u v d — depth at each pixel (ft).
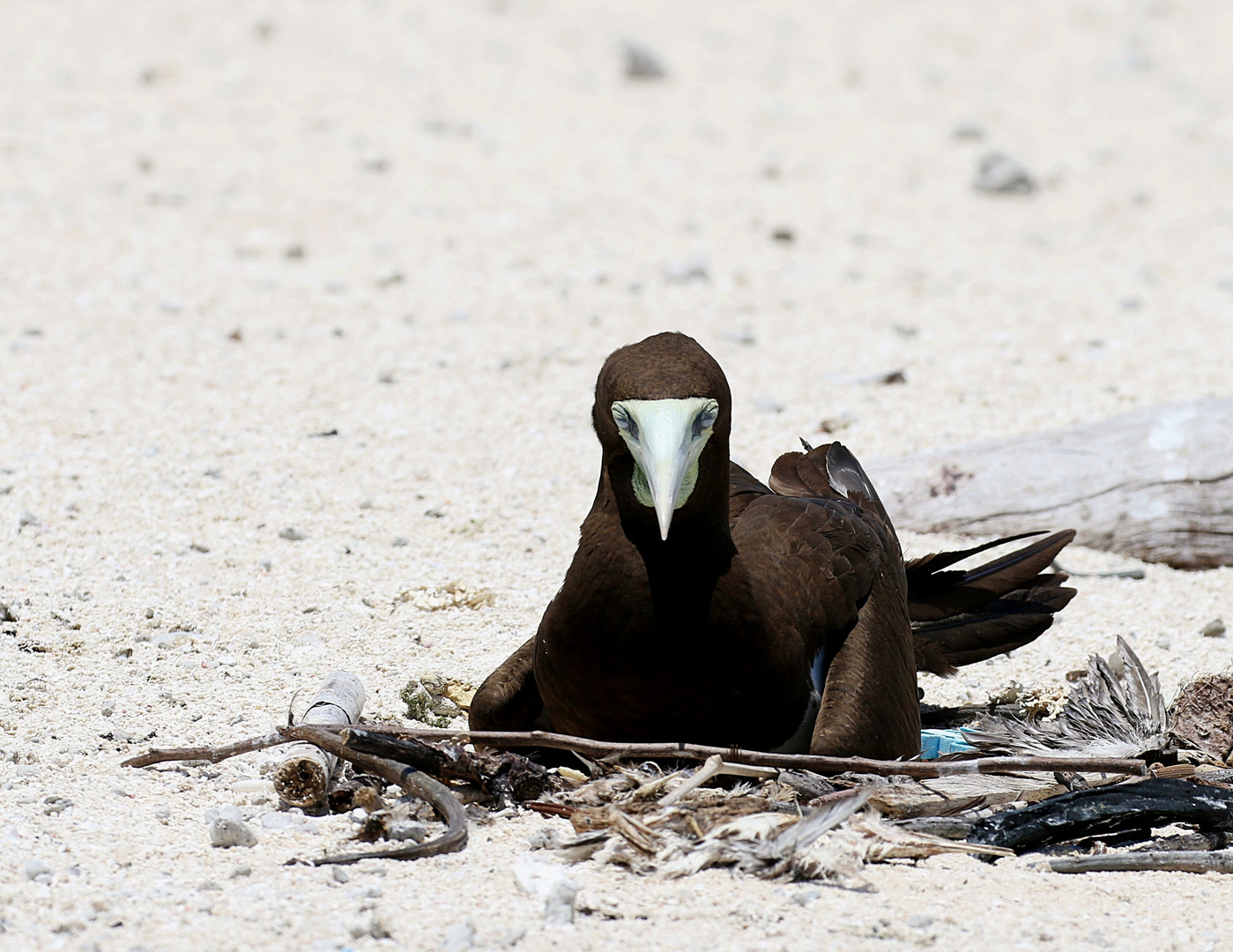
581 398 50.78
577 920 21.97
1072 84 109.91
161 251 65.77
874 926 22.00
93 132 85.66
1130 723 29.50
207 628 34.35
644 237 72.23
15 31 111.34
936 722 32.01
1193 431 41.45
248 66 103.86
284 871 23.32
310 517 40.65
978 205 80.43
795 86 107.45
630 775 25.29
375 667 33.04
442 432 47.21
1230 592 39.14
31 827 24.58
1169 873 24.41
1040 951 21.52
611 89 104.27
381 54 110.32
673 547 25.62
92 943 20.92
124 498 40.93
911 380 52.75
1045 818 25.03
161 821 25.23
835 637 28.32
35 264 62.85
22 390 48.39
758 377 53.06
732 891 22.98
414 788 25.21
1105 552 41.06
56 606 34.81
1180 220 77.71
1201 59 118.11
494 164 83.97
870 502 31.91
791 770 25.44
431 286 63.05
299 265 65.16
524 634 35.12
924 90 107.04
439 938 21.34
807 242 72.54
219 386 49.85
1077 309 62.44
